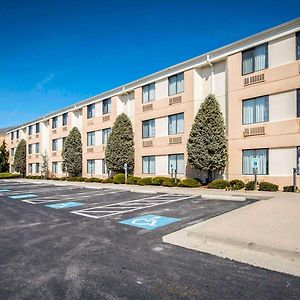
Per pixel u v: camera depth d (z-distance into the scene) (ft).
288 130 60.34
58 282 16.08
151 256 20.24
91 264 18.84
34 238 25.99
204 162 69.36
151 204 46.09
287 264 18.15
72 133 125.39
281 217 30.07
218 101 75.25
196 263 18.62
